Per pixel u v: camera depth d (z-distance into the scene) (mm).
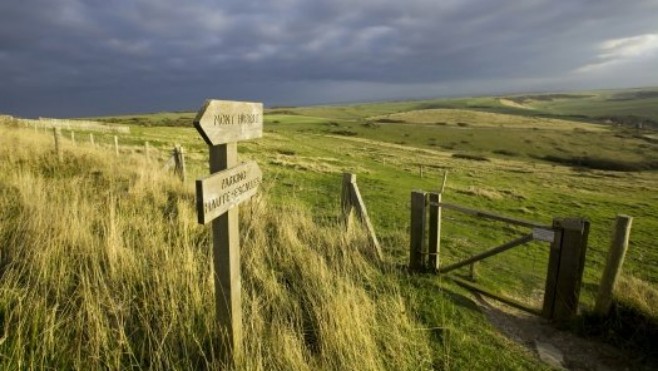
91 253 4512
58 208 5723
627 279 5426
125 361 3262
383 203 13539
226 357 3246
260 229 6164
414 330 4281
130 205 7043
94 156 12383
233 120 3109
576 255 4859
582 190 43656
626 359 4414
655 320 4715
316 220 8281
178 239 5023
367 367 3439
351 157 51281
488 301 5570
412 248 6262
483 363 4070
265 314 4203
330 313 3945
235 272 3303
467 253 8039
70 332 3396
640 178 73875
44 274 3990
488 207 19844
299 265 5273
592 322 4938
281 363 3375
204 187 2662
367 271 5586
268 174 17422
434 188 23828
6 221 5340
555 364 4234
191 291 4020
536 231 5145
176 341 3451
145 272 4402
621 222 4695
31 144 13328
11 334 3232
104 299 3773
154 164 11922
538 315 5219
